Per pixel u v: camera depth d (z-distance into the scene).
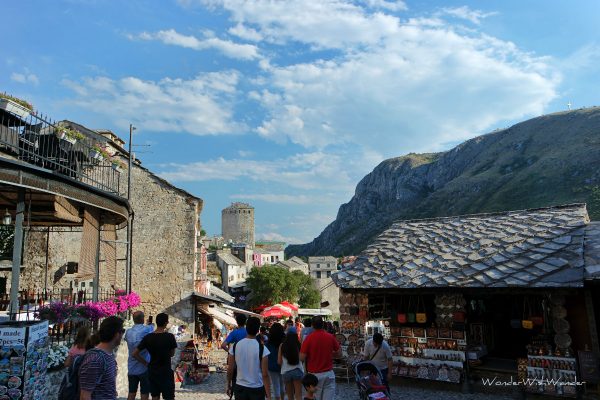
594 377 10.51
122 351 12.07
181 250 23.52
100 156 11.22
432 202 159.62
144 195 23.89
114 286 14.31
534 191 118.12
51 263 20.16
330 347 8.58
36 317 9.27
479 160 171.50
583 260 11.30
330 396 8.37
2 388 6.36
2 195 10.48
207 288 34.19
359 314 14.34
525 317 12.74
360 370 9.49
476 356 12.82
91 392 4.88
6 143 7.99
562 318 11.03
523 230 14.03
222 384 14.12
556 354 11.02
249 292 74.50
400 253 15.12
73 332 9.62
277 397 9.05
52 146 10.01
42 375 7.10
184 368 14.77
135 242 23.52
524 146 155.25
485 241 14.07
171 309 23.05
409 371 12.98
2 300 13.18
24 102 8.37
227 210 129.75
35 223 13.34
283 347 8.59
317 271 113.31
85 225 11.30
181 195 24.03
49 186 8.75
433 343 12.84
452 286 12.32
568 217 14.02
